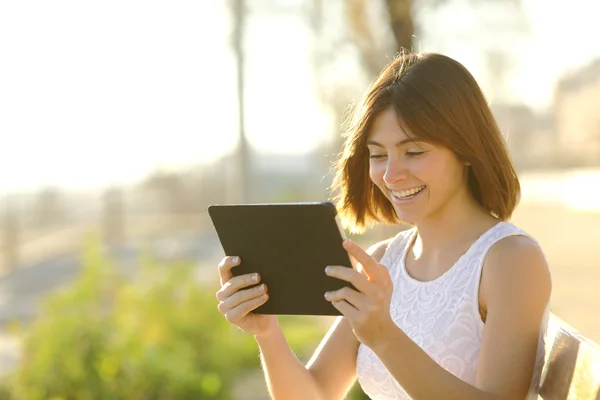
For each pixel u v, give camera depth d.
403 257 3.09
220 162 36.81
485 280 2.76
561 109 44.66
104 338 7.79
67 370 7.63
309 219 2.48
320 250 2.51
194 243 25.84
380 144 2.81
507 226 2.81
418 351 2.47
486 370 2.64
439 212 2.93
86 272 8.70
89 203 34.28
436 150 2.76
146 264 9.79
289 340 10.55
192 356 8.66
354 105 3.18
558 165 47.38
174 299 9.41
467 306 2.78
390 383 2.95
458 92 2.75
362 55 10.40
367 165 3.09
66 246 27.05
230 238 2.68
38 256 25.05
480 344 2.77
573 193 35.28
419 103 2.72
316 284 2.56
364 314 2.43
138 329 8.38
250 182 23.00
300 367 3.09
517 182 2.88
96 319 7.89
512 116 32.16
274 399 3.10
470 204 2.91
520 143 41.09
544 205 31.03
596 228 22.83
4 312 15.45
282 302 2.66
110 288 8.98
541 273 2.71
